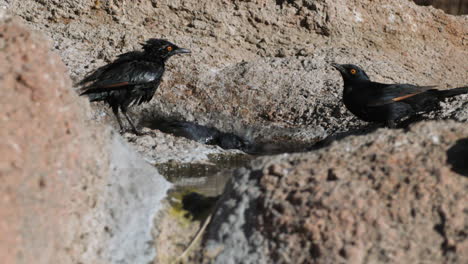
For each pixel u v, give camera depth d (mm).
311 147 14789
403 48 24906
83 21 22672
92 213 7074
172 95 19094
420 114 15414
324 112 18000
